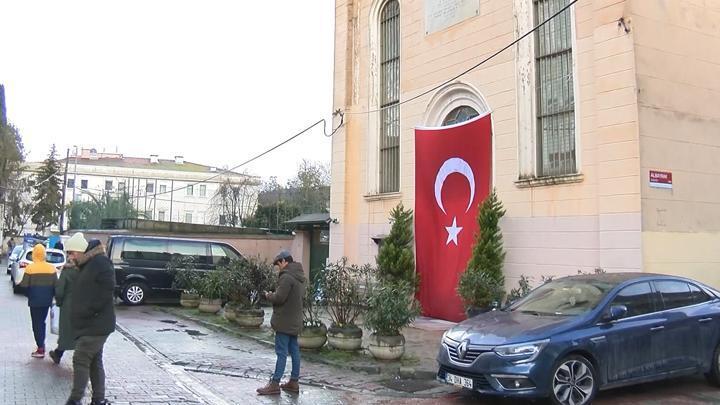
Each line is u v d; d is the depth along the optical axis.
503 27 13.42
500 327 7.04
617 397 7.30
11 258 30.75
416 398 7.35
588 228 11.33
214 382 7.95
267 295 7.49
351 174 18.23
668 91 10.98
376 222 17.22
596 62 11.16
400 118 16.53
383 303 9.16
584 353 6.79
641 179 10.34
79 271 6.08
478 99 14.13
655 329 7.27
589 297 7.39
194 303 16.03
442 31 15.19
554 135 12.34
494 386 6.55
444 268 14.14
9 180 49.19
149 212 69.56
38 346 8.92
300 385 7.93
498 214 12.84
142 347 10.53
